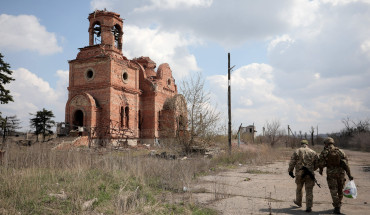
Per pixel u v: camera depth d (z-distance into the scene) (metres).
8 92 25.84
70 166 9.82
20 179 6.89
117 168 9.78
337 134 55.44
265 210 6.15
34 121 39.34
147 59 39.81
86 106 26.39
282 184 9.55
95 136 24.92
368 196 7.68
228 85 20.39
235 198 7.31
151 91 33.19
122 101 28.59
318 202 6.97
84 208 5.58
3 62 25.75
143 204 6.06
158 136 32.78
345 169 6.05
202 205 6.54
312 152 6.36
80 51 29.77
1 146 13.52
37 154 11.05
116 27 32.03
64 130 26.45
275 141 35.00
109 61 27.52
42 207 5.46
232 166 14.75
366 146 36.56
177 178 9.62
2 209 5.11
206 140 19.98
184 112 21.03
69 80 29.33
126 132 28.48
